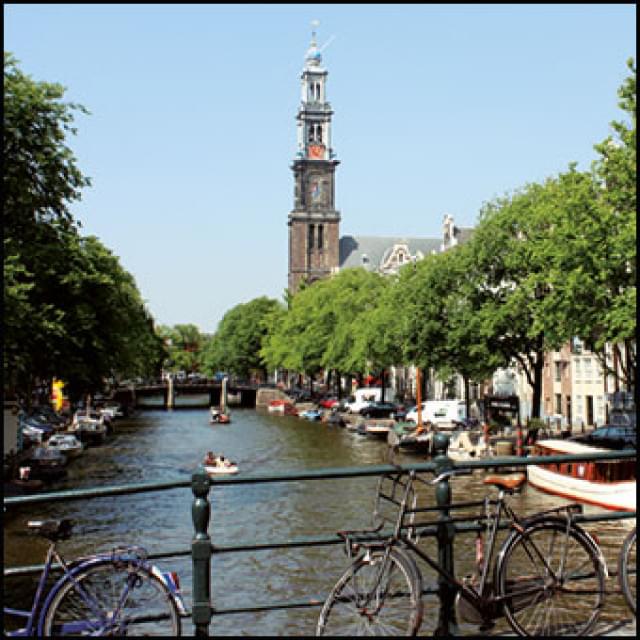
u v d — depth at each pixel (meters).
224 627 19.61
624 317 31.72
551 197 48.34
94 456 65.81
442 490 7.60
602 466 37.12
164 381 165.00
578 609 7.92
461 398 96.38
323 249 174.38
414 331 54.88
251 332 163.12
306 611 20.84
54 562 7.52
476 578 7.84
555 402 73.69
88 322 47.28
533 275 43.91
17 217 36.06
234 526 34.59
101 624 7.08
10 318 34.59
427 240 167.38
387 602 7.35
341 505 38.56
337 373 115.44
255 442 77.56
